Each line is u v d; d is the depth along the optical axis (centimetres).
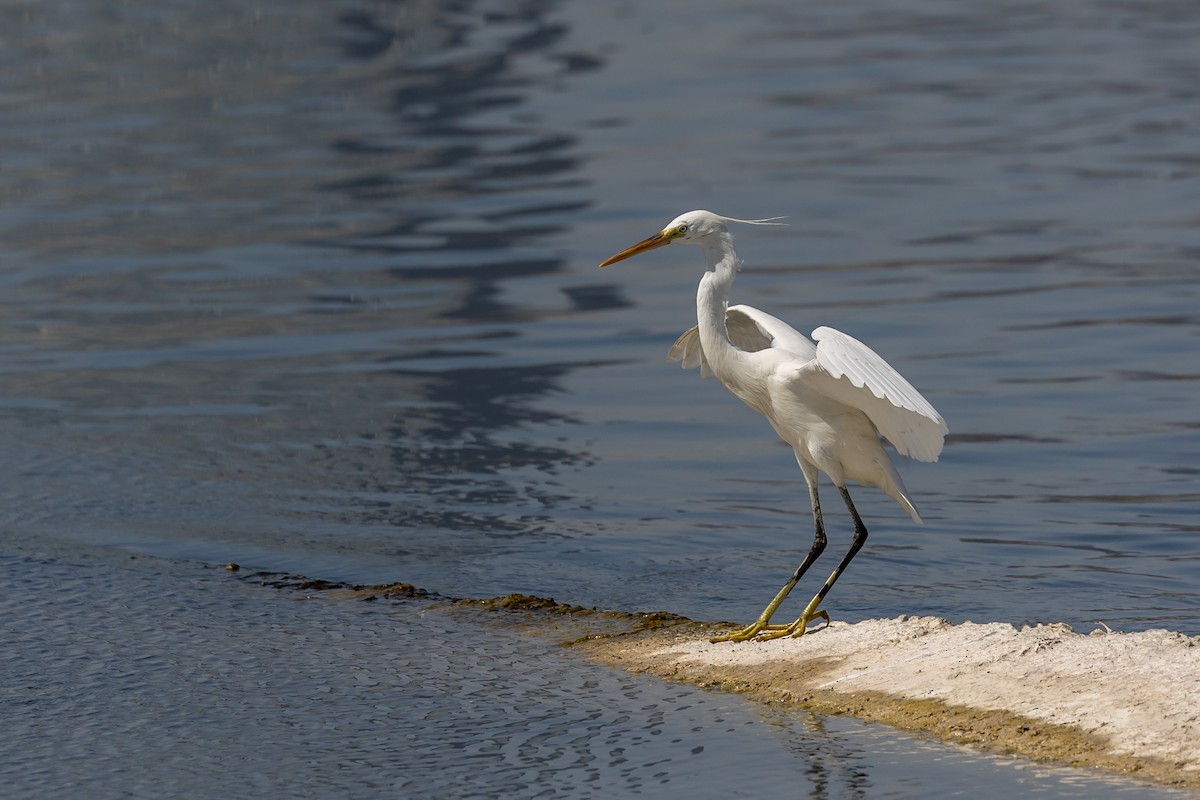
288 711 870
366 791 757
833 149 3159
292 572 1181
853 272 2248
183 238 2580
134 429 1605
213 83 4119
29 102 3850
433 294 2209
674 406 1688
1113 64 4134
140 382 1797
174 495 1382
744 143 3247
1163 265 2219
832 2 5547
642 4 5512
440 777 772
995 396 1664
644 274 2328
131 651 980
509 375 1814
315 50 4641
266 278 2320
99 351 1939
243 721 854
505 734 829
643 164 3055
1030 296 2081
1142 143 3123
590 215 2644
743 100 3731
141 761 798
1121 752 751
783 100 3725
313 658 965
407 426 1612
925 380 1728
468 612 1068
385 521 1309
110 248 2512
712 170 2980
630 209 2675
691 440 1566
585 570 1186
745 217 2614
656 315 2092
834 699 859
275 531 1280
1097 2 5462
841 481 986
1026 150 3103
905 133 3312
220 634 1016
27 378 1817
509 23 5128
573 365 1856
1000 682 837
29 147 3341
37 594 1108
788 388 969
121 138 3438
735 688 892
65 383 1794
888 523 1301
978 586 1133
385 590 1125
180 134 3475
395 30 5022
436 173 3041
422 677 926
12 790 762
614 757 793
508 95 3881
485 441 1560
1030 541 1237
